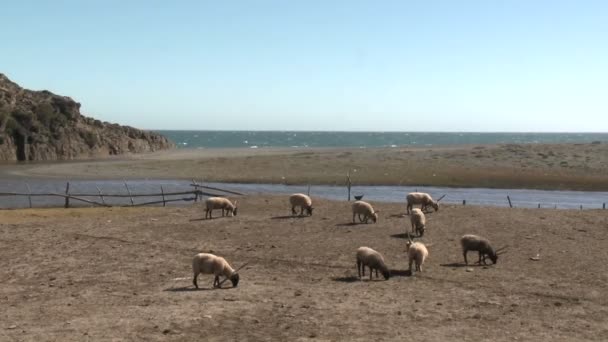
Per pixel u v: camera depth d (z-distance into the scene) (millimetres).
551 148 83625
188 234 26406
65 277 19344
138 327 13281
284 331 13039
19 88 119875
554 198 53625
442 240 24266
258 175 68688
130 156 111000
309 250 22922
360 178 65438
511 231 25719
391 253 22219
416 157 81000
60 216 33500
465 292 16781
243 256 22188
